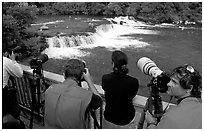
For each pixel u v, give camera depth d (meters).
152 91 2.17
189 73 1.65
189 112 1.58
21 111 3.63
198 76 1.65
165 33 27.94
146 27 31.50
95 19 32.16
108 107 2.45
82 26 25.73
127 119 2.44
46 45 19.39
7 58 2.82
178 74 1.67
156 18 34.53
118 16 35.69
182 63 17.92
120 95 2.31
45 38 20.00
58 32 22.08
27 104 3.53
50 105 1.94
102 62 18.02
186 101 1.64
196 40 24.38
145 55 19.86
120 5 37.00
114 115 2.42
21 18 17.88
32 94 3.12
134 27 31.03
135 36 26.33
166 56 19.59
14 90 2.14
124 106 2.38
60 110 1.90
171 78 1.71
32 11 18.20
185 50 21.03
